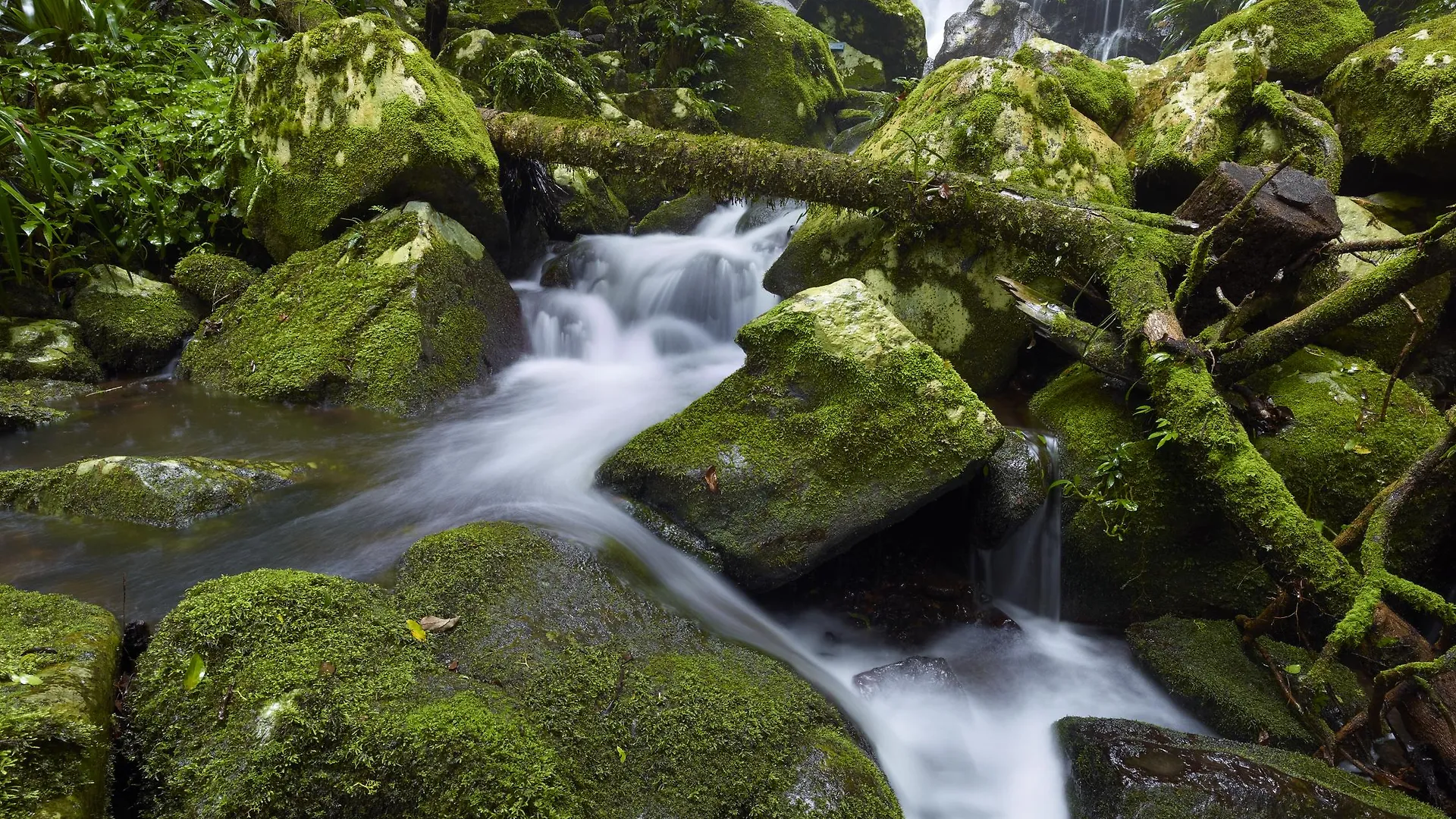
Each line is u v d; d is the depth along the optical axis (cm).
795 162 457
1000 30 1157
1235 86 456
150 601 231
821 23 1116
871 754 232
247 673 183
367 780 166
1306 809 204
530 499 312
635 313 568
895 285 440
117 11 538
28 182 449
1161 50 923
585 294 576
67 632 185
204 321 467
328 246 472
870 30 1110
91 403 405
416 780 166
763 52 882
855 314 318
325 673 185
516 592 235
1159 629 307
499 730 176
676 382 474
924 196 417
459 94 520
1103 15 1131
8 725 143
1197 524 308
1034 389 412
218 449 351
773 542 291
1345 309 304
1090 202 399
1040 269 408
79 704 158
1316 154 427
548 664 211
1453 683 231
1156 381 310
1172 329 315
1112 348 342
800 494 295
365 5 760
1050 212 390
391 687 187
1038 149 443
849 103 988
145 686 183
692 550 299
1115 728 237
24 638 180
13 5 519
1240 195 351
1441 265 286
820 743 210
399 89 468
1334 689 267
